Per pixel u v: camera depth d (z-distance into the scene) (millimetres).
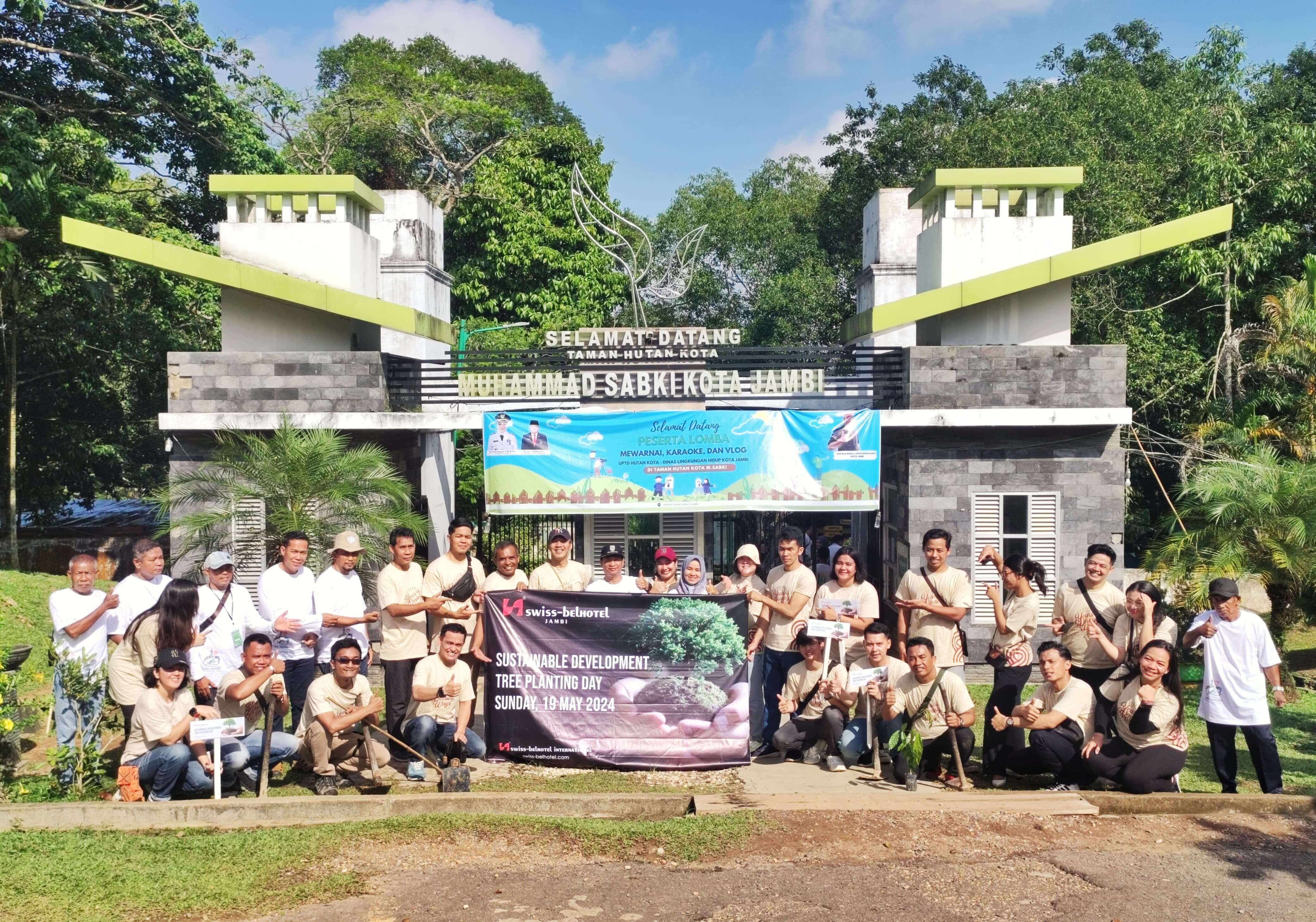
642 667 9703
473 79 44250
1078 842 7727
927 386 14094
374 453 13578
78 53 23109
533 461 13852
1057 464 14289
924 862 7324
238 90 25906
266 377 14188
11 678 9383
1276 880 7102
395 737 9914
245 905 6520
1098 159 25359
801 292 35656
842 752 9578
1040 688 9320
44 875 6836
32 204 19875
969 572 14289
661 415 13859
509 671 9773
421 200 20016
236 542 13312
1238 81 31469
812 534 21016
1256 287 23688
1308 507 13219
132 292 24719
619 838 7613
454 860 7285
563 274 32719
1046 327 14766
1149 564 14305
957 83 35812
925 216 16812
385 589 9992
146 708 8398
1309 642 17797
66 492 30422
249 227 15203
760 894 6801
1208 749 10969
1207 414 21609
